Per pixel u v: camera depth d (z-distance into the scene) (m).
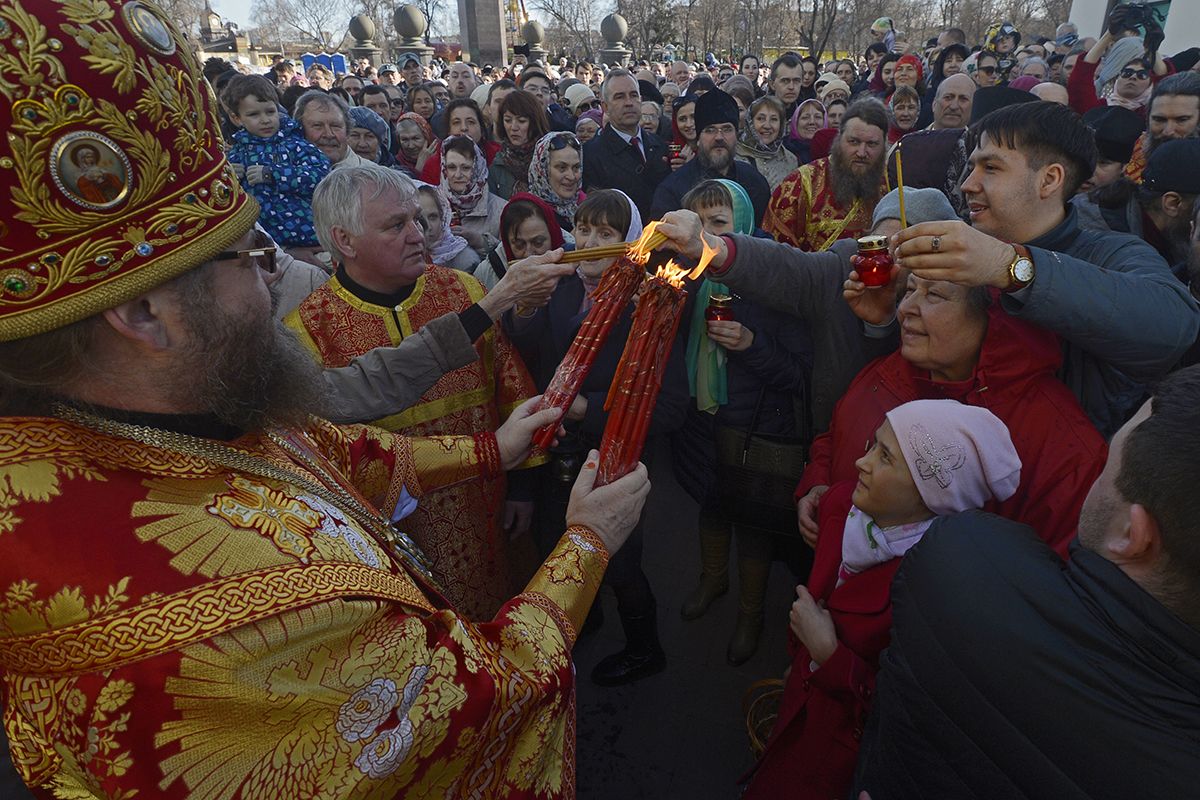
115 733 0.61
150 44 0.64
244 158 3.15
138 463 0.70
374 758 0.71
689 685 2.29
